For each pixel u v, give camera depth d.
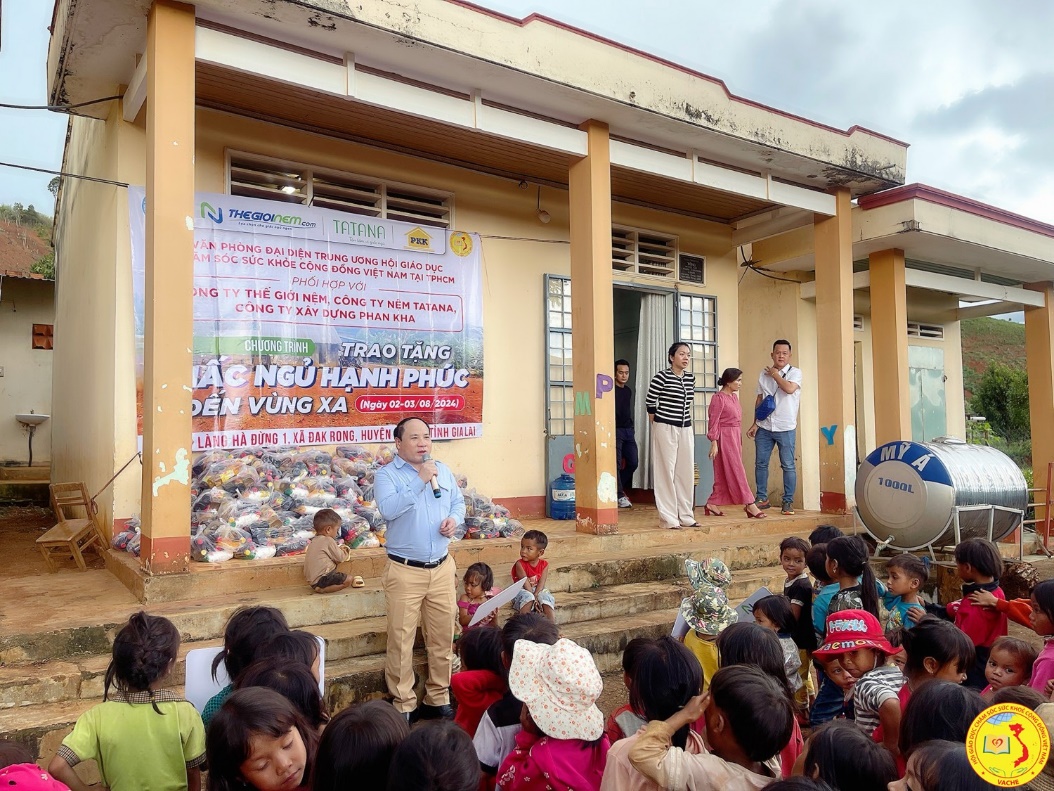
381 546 5.59
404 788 1.64
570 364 8.18
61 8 5.15
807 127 7.41
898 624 3.87
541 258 8.02
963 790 1.51
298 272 6.46
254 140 6.38
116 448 5.67
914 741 2.01
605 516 6.42
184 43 4.63
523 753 2.35
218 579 4.57
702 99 6.66
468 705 2.95
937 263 9.84
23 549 6.59
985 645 3.74
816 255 8.42
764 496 8.44
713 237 9.46
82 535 5.58
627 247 8.78
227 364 6.10
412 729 1.77
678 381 7.00
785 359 8.17
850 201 8.35
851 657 2.93
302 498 5.57
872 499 6.98
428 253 7.17
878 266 9.07
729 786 1.94
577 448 6.59
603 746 2.30
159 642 2.38
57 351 10.36
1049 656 2.77
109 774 2.32
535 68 5.67
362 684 4.04
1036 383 11.21
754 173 7.80
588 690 2.24
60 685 3.61
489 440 7.56
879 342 9.06
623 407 8.73
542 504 7.86
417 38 5.12
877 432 9.09
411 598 3.90
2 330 12.42
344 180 6.94
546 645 2.55
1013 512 6.83
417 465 3.96
